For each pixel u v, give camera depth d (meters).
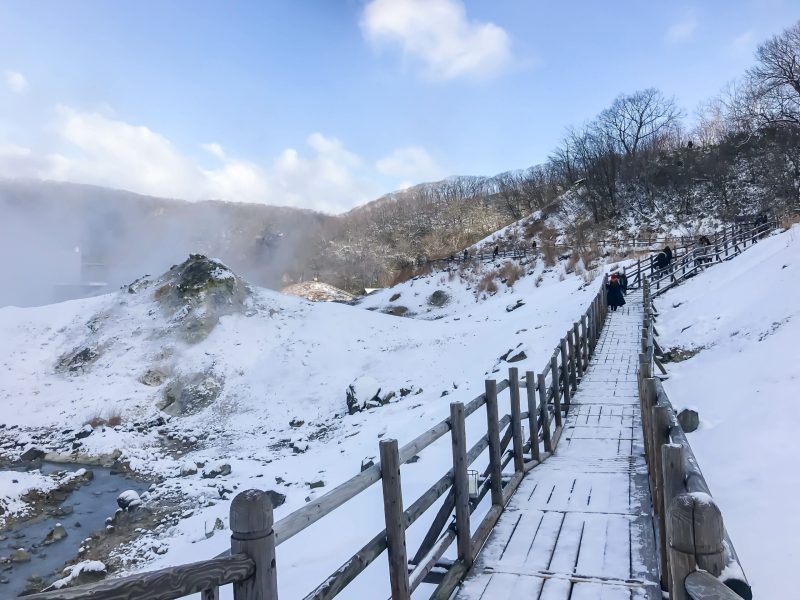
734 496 6.61
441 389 18.50
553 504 6.31
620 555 4.96
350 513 9.40
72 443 17.73
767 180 45.34
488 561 5.03
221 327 25.55
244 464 15.88
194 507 13.02
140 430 19.23
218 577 2.06
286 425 19.47
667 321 18.66
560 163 68.81
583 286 26.22
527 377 8.14
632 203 52.16
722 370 11.69
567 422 10.19
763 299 14.39
